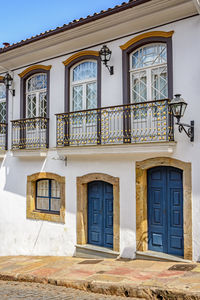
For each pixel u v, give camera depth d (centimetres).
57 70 1025
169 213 812
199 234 741
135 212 840
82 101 973
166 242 814
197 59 758
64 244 980
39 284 705
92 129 903
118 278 658
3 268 847
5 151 1161
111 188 914
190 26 771
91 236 951
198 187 744
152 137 788
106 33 898
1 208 1162
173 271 686
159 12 788
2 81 1191
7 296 617
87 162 942
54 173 1019
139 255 830
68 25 909
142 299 572
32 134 1076
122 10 808
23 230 1093
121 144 816
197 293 533
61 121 960
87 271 743
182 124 706
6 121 1170
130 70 873
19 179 1118
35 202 1091
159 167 833
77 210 957
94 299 577
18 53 1085
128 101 864
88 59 959
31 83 1113
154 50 842
